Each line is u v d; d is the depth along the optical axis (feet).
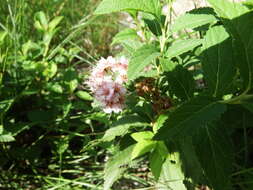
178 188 0.83
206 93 0.78
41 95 1.24
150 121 0.89
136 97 0.92
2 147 1.11
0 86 1.13
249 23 0.62
